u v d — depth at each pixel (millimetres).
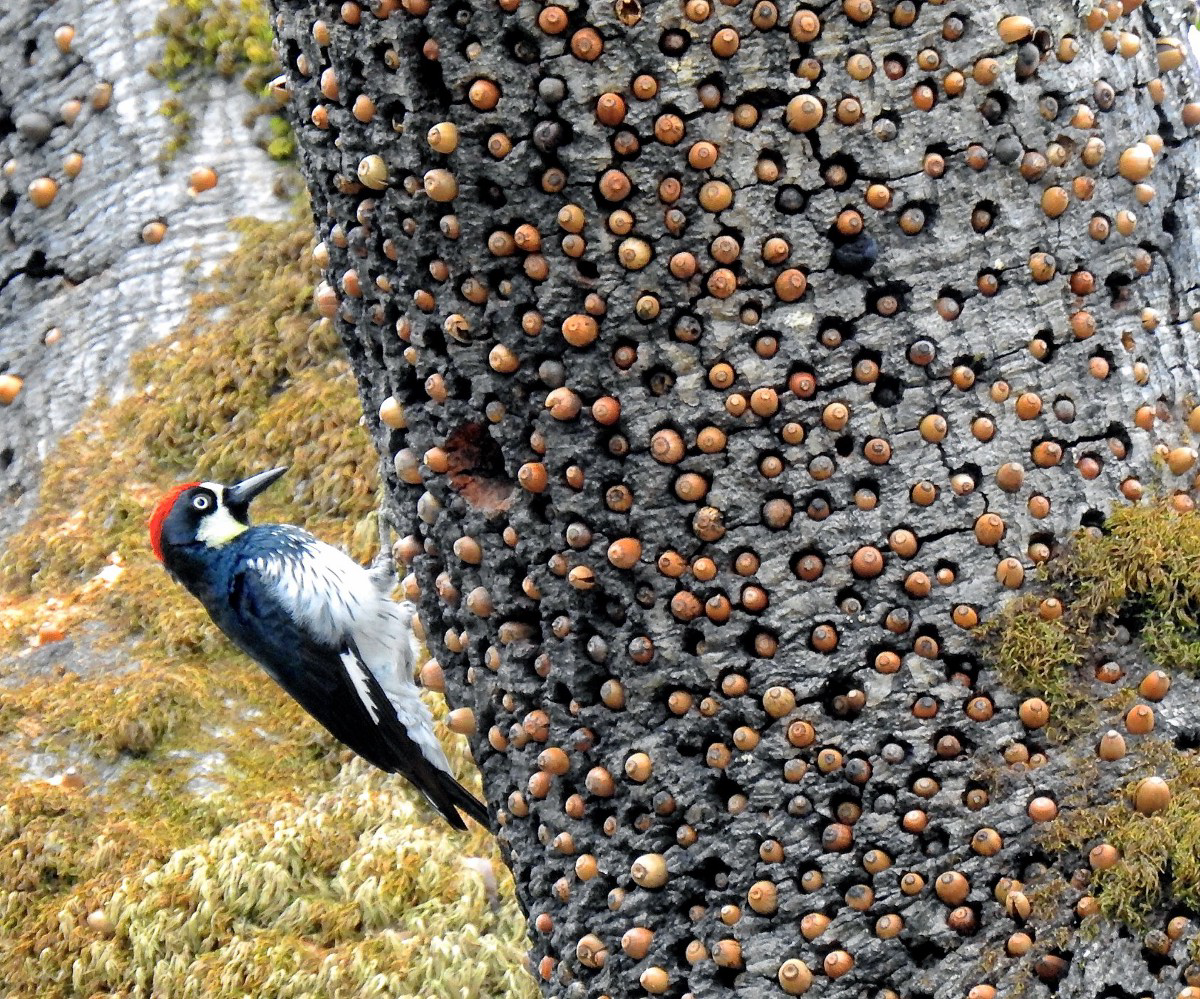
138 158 15422
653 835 6586
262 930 10281
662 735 6547
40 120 15672
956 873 6172
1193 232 7098
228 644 13125
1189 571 6266
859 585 6285
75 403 15047
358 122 6512
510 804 7273
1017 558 6297
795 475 6238
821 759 6266
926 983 6188
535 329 6355
